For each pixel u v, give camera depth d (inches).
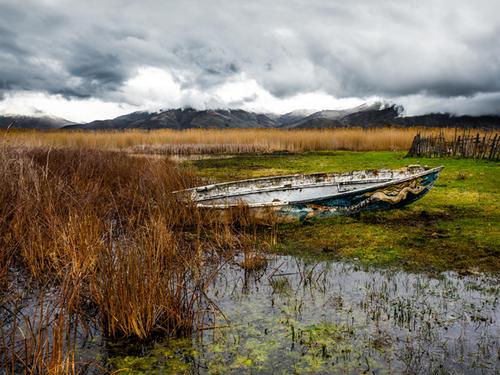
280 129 1232.8
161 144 984.3
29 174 292.2
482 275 203.6
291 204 287.4
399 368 130.3
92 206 260.1
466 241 254.1
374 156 748.0
